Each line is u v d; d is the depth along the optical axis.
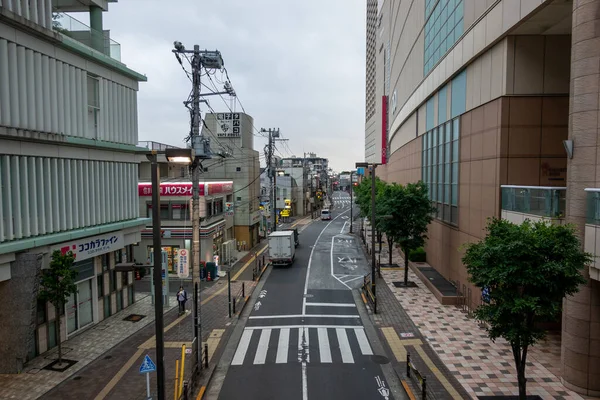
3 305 15.38
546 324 19.25
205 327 20.80
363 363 16.47
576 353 13.49
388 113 73.50
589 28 12.69
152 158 11.03
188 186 31.72
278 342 18.81
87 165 19.84
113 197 21.95
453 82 26.28
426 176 34.59
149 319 21.88
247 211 45.03
